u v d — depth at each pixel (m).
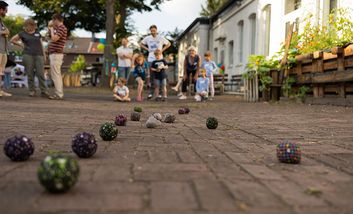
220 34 27.81
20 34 11.77
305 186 2.35
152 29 13.49
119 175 2.44
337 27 10.71
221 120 6.65
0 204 1.83
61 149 3.41
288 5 16.08
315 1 13.28
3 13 10.23
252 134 4.82
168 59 25.86
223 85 21.25
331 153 3.52
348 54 9.06
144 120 6.34
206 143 3.97
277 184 2.36
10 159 2.88
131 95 17.20
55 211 1.75
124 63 14.70
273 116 7.45
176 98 15.77
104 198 1.95
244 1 21.34
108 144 3.73
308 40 11.99
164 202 1.92
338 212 1.89
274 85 12.87
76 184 2.19
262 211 1.84
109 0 23.59
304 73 11.59
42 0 24.75
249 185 2.30
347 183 2.45
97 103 11.02
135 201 1.92
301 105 10.64
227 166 2.82
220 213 1.79
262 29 18.80
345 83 9.51
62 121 5.91
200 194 2.07
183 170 2.63
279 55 13.92
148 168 2.67
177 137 4.38
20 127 5.03
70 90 21.20
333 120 6.62
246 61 21.25
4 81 19.34
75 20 29.72
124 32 28.23
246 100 14.33
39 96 12.58
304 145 3.99
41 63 11.97
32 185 2.16
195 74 14.51
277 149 3.08
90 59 80.81
